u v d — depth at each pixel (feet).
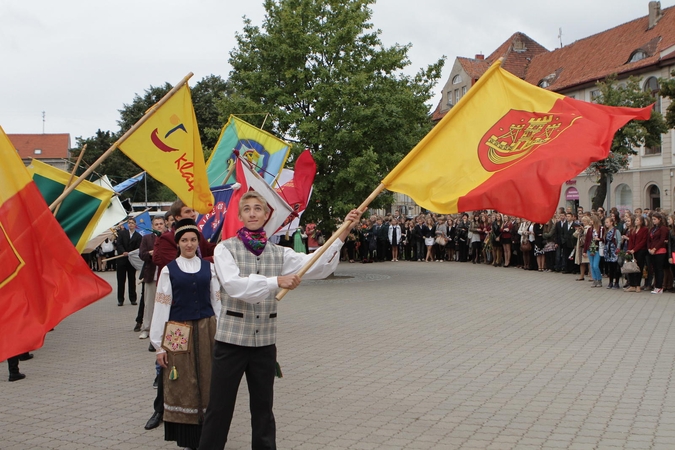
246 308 14.29
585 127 15.24
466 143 16.05
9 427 19.25
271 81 61.87
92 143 146.72
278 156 38.32
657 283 47.57
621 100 93.20
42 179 26.55
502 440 17.28
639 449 16.44
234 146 38.99
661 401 20.63
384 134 60.44
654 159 121.39
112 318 42.24
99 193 26.66
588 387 22.45
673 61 116.67
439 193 15.58
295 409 20.40
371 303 45.39
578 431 17.90
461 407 20.35
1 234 15.26
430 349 29.22
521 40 179.93
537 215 14.48
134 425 19.33
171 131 23.56
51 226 15.84
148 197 152.25
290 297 49.67
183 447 16.61
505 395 21.63
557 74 151.33
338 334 33.37
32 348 15.01
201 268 17.29
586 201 134.92
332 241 14.65
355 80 58.49
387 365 26.25
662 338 30.83
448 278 62.64
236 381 14.32
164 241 21.35
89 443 17.74
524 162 15.05
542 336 31.89
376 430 18.28
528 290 51.65
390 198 61.98
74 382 24.85
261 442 14.61
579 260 57.88
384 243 87.30
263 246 14.62
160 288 16.90
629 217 54.54
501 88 16.71
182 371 16.46
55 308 15.52
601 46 143.84
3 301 15.08
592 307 41.47
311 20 61.82
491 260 79.41
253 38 62.80
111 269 85.61
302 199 32.99
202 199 24.20
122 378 25.44
